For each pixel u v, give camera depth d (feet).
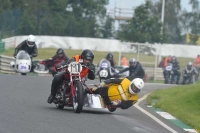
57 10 569.64
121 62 361.92
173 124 120.57
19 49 249.55
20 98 140.36
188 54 474.90
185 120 123.75
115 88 122.93
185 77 324.60
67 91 122.01
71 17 548.72
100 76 221.46
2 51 410.52
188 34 562.25
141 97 175.63
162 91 182.39
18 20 454.81
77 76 120.06
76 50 489.67
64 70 124.47
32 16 527.40
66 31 530.27
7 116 106.63
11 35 442.91
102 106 120.47
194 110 139.74
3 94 144.97
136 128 107.24
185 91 169.27
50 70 234.17
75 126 101.76
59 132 94.07
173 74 323.78
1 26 420.77
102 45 499.92
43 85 180.34
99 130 99.86
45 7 554.05
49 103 127.54
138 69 228.02
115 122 112.16
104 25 568.00
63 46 494.18
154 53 393.70
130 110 139.95
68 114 116.88
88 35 550.36
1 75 208.54
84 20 563.07
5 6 504.02
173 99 156.66
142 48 366.22
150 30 406.41
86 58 122.52
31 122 102.06
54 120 106.63
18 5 536.42
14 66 247.70
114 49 499.10
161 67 364.17
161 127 114.11
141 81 122.01
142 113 135.74
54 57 237.25
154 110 144.56
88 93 126.00
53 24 528.63
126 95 122.62
